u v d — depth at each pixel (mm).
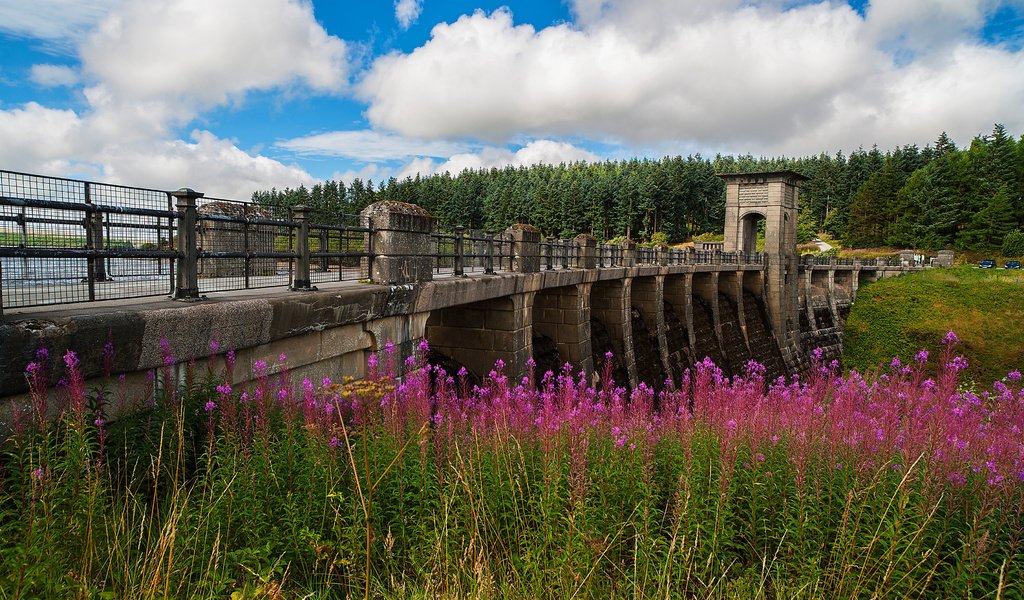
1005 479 4520
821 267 49375
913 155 103000
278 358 7094
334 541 4633
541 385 15617
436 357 14281
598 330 21891
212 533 4277
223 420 4961
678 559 4496
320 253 7980
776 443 5512
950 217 73812
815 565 4391
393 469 5027
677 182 93125
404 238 9375
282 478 4812
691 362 28781
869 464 4859
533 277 14617
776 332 43312
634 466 5574
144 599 3330
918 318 46344
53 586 3176
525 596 4098
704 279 34406
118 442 4801
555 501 4789
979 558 3979
